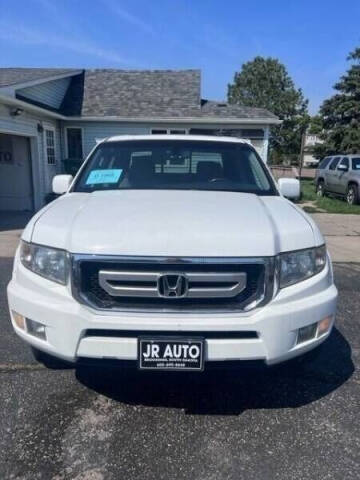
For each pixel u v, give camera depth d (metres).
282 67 53.16
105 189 3.34
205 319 2.17
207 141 3.82
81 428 2.40
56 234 2.33
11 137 12.27
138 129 15.59
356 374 3.05
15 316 2.46
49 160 14.12
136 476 2.05
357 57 31.25
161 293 2.16
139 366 2.22
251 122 15.36
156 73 18.28
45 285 2.31
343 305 4.46
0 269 5.64
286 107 50.56
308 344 2.39
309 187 21.34
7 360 3.16
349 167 15.23
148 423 2.46
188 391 2.79
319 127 35.91
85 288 2.21
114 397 2.71
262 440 2.33
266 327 2.21
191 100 16.41
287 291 2.29
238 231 2.26
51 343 2.29
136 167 3.56
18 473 2.06
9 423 2.43
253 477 2.06
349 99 31.16
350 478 2.06
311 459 2.18
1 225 9.45
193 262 2.14
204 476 2.06
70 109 15.34
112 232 2.22
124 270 2.16
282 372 3.04
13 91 10.39
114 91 16.77
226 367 2.26
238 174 3.55
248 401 2.70
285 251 2.31
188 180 3.47
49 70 15.05
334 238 8.73
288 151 48.78
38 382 2.87
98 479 2.03
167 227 2.25
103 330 2.20
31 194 12.66
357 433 2.40
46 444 2.26
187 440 2.32
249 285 2.22
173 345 2.18
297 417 2.54
